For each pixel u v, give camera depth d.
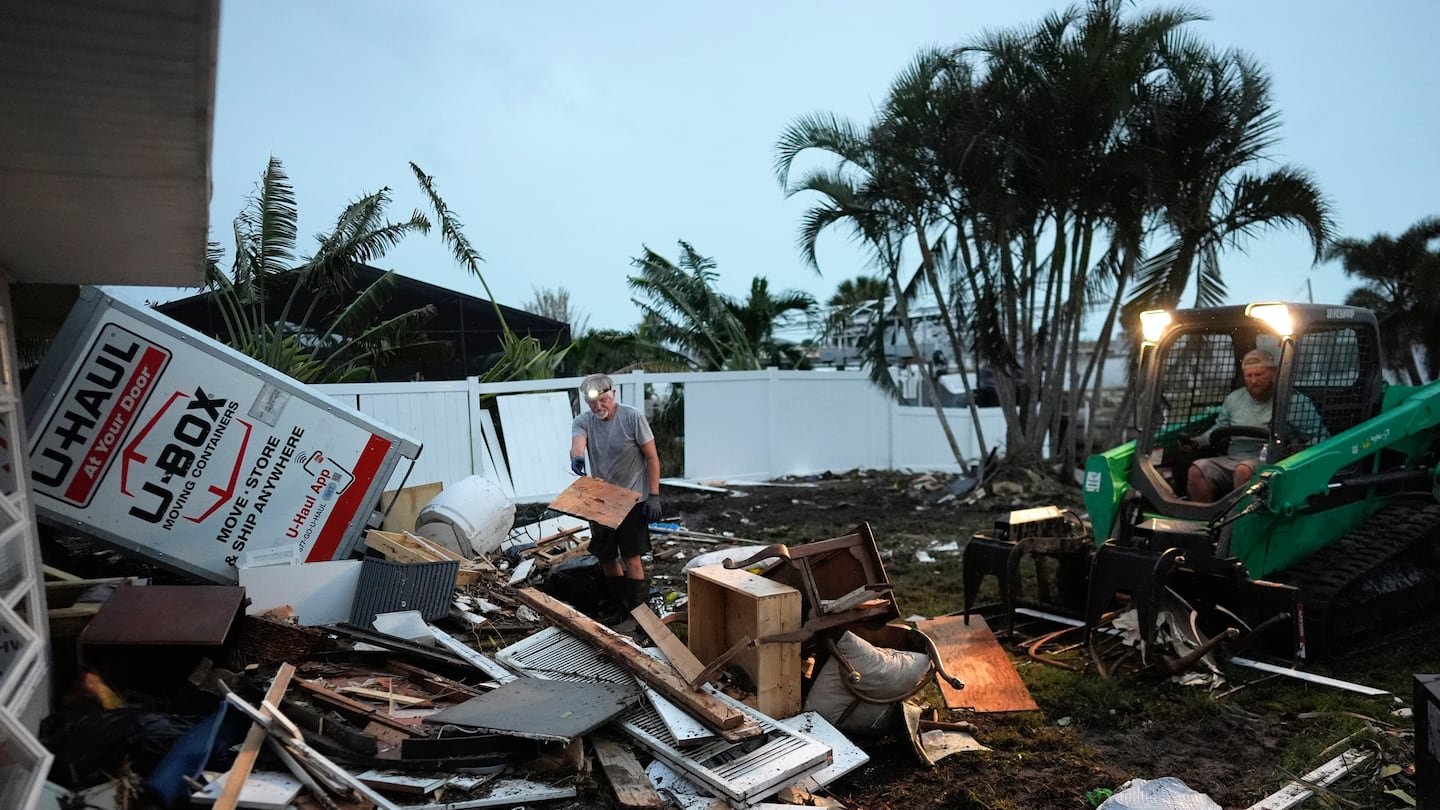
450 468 10.93
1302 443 5.50
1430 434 6.27
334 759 3.62
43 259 4.30
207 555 6.05
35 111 2.42
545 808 3.50
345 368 13.26
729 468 14.02
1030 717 4.57
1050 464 13.05
